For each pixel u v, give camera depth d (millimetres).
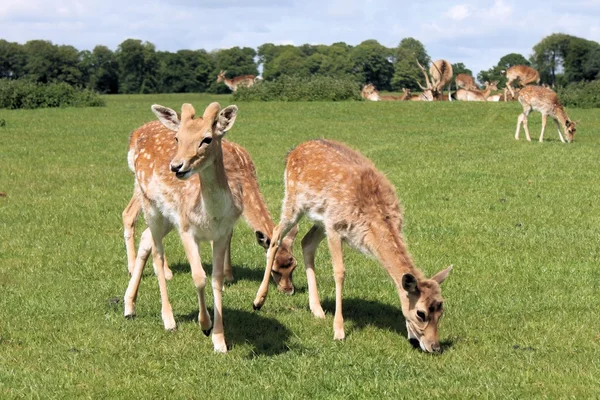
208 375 5973
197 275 6391
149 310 7547
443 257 9586
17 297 7824
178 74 88625
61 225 11172
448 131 24734
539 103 21812
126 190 14078
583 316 7410
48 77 83375
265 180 15188
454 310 7598
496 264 9266
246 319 7359
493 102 34125
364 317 7531
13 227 10992
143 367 6109
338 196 6957
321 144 7668
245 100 38188
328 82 38312
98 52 86938
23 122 27625
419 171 16172
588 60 78000
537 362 6211
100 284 8391
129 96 63625
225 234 6434
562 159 17984
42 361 6188
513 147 20422
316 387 5727
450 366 6133
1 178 15172
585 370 6023
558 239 10430
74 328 6953
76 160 17969
